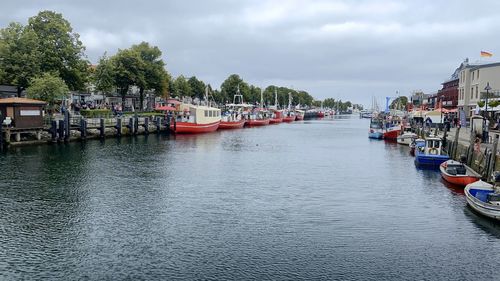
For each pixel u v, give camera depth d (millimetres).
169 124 91250
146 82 105375
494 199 28000
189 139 78125
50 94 66812
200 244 23641
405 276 20016
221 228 26234
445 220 27984
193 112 90938
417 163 48844
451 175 37594
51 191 34406
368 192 35812
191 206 30938
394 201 32844
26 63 70062
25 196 32750
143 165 47438
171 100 131875
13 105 55406
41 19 74625
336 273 20250
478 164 38844
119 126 74562
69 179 38812
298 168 47938
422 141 57906
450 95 114500
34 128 58281
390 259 21844
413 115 99812
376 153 62781
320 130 117875
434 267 20969
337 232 25688
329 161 53781
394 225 27000
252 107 157875
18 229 25641
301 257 22000
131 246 23266
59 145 60406
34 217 27859
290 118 172375
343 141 82188
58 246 23156
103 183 37656
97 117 76625
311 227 26562
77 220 27422
